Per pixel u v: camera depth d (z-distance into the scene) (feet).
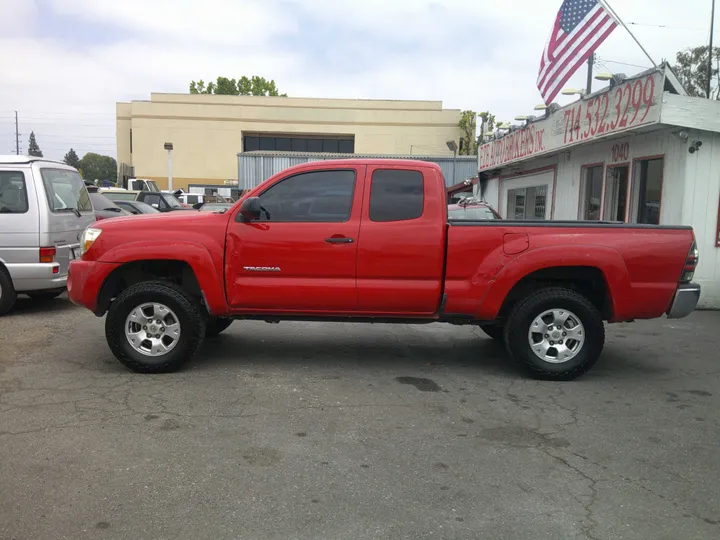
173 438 13.94
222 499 11.23
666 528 10.54
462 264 18.40
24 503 10.97
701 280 31.19
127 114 169.99
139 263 19.66
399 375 19.35
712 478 12.46
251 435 14.21
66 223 29.32
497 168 58.23
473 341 24.23
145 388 17.51
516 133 50.16
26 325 25.91
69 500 11.10
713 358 22.08
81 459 12.78
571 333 18.75
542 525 10.55
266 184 18.89
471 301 18.49
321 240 18.42
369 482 12.01
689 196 30.25
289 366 20.10
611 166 36.99
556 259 18.17
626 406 16.74
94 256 18.81
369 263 18.44
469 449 13.67
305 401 16.66
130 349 18.69
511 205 56.90
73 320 27.07
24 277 27.37
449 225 18.39
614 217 37.50
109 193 63.46
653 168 33.22
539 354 18.83
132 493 11.39
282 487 11.73
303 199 18.79
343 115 162.50
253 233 18.54
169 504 11.03
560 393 17.80
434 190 18.54
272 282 18.65
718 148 29.99
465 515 10.83
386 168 18.74
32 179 27.45
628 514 10.98
